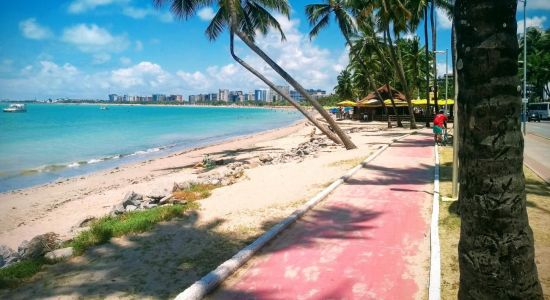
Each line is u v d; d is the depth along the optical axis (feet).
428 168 45.60
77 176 66.03
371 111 177.37
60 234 31.14
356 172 43.91
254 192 37.52
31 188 56.39
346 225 25.55
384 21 100.73
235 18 67.72
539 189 33.45
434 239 21.90
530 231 10.87
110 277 19.66
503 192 10.50
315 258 20.34
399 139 80.69
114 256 22.43
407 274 18.22
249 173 49.42
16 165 77.56
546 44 216.33
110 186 55.93
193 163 74.33
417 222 25.71
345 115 208.64
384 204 30.32
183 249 23.12
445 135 67.31
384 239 22.80
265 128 193.98
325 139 95.14
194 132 166.09
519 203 10.61
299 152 69.10
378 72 193.16
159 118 295.89
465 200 11.18
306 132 143.84
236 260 19.47
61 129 172.24
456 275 17.74
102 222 31.04
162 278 19.36
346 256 20.47
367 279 17.84
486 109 10.49
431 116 151.43
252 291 17.03
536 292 10.88
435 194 32.30
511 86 10.44
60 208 43.32
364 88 216.74
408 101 118.21
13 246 31.12
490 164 10.53
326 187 37.04
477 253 10.84
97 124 212.43
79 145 112.47
